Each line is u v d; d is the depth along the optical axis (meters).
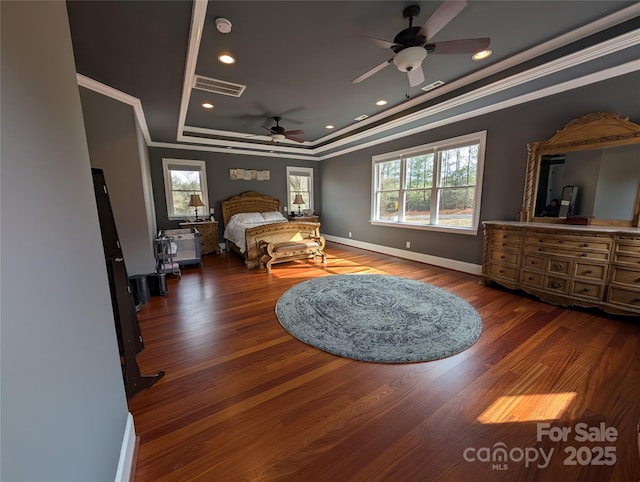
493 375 1.78
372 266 4.67
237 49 2.48
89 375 0.91
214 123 4.76
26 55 0.71
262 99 3.68
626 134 2.61
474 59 2.70
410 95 3.60
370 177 5.88
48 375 0.66
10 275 0.56
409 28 2.01
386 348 2.09
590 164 2.87
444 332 2.32
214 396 1.63
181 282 3.88
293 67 2.83
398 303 2.95
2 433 0.49
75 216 0.95
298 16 2.05
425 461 1.22
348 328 2.42
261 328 2.46
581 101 2.91
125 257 3.21
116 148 3.06
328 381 1.75
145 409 1.53
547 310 2.74
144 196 3.40
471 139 3.97
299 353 2.07
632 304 2.39
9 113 0.61
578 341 2.15
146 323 2.59
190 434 1.37
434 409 1.51
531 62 2.66
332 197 7.18
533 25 2.19
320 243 4.91
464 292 3.28
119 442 1.13
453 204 4.36
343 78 3.08
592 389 1.63
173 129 4.55
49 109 0.82
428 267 4.57
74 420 0.76
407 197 5.13
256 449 1.28
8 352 0.53
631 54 2.36
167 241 4.13
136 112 3.40
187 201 6.06
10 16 0.64
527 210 3.37
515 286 3.18
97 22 1.85
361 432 1.37
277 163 7.03
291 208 7.37
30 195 0.67
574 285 2.70
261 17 2.05
